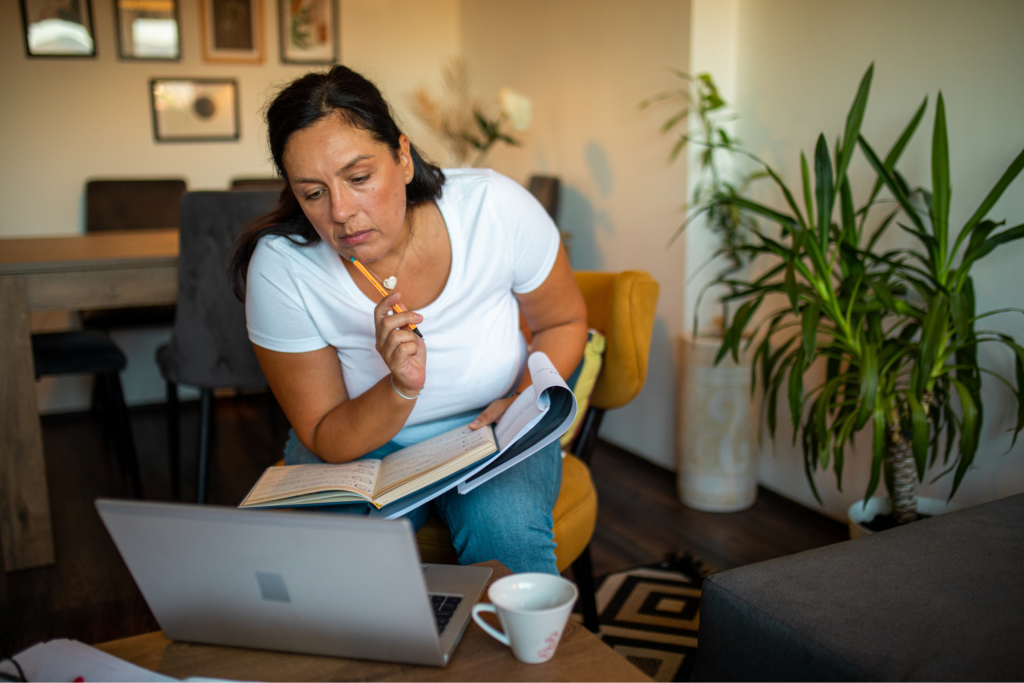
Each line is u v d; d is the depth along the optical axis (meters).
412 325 1.04
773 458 2.35
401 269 1.19
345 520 0.68
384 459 1.13
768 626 0.92
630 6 2.56
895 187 1.55
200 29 3.47
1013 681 0.77
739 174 2.37
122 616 1.80
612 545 2.10
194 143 3.54
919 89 1.80
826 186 1.61
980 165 1.69
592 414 1.67
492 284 1.23
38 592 1.91
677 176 2.42
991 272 1.69
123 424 2.41
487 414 1.17
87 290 2.11
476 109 3.74
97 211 3.26
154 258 2.17
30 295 2.04
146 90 3.43
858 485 2.06
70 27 3.28
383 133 1.03
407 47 3.82
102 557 2.11
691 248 2.40
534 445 1.03
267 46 3.59
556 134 3.09
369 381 1.25
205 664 0.77
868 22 1.91
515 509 1.12
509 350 1.28
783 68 2.17
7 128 3.25
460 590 0.88
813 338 1.54
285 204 1.19
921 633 0.86
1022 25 1.58
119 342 3.54
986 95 1.66
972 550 1.05
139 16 3.37
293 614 0.75
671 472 2.58
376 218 1.03
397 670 0.75
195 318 2.17
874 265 1.67
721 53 2.33
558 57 3.02
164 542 0.74
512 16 3.34
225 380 2.22
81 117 3.35
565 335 1.35
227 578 0.75
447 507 1.18
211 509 0.71
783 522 2.22
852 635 0.86
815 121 2.09
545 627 0.71
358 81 1.05
